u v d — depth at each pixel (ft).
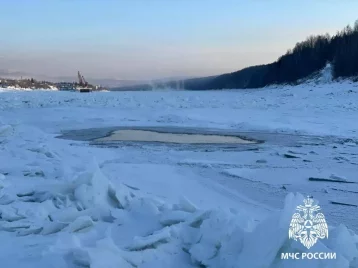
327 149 45.37
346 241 13.19
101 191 20.79
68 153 39.04
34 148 37.78
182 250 14.96
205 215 15.93
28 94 155.53
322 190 29.04
